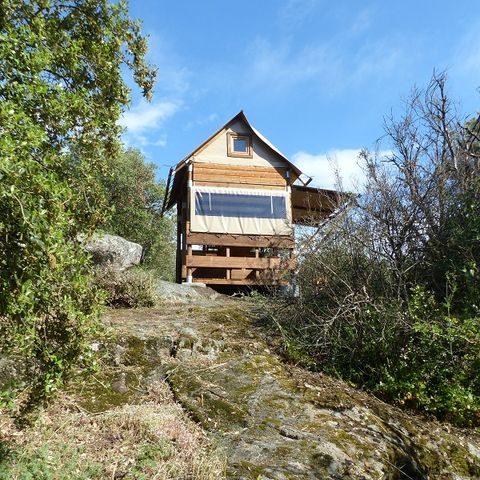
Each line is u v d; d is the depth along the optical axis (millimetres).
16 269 2572
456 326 5547
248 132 14438
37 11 5086
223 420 4496
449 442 4898
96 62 5641
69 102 4082
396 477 4102
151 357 5609
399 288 6211
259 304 8242
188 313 7684
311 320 6586
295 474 3752
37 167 2666
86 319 3068
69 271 2990
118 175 19703
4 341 2926
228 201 13805
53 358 2930
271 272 9891
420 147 7672
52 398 3445
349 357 6074
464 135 8398
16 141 2539
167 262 21656
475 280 6074
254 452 3996
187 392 4949
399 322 5793
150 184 21734
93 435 4055
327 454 4051
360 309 6117
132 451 3855
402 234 6957
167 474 3613
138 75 6395
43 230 2514
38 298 2760
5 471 3314
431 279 6785
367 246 6836
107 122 5195
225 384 5160
